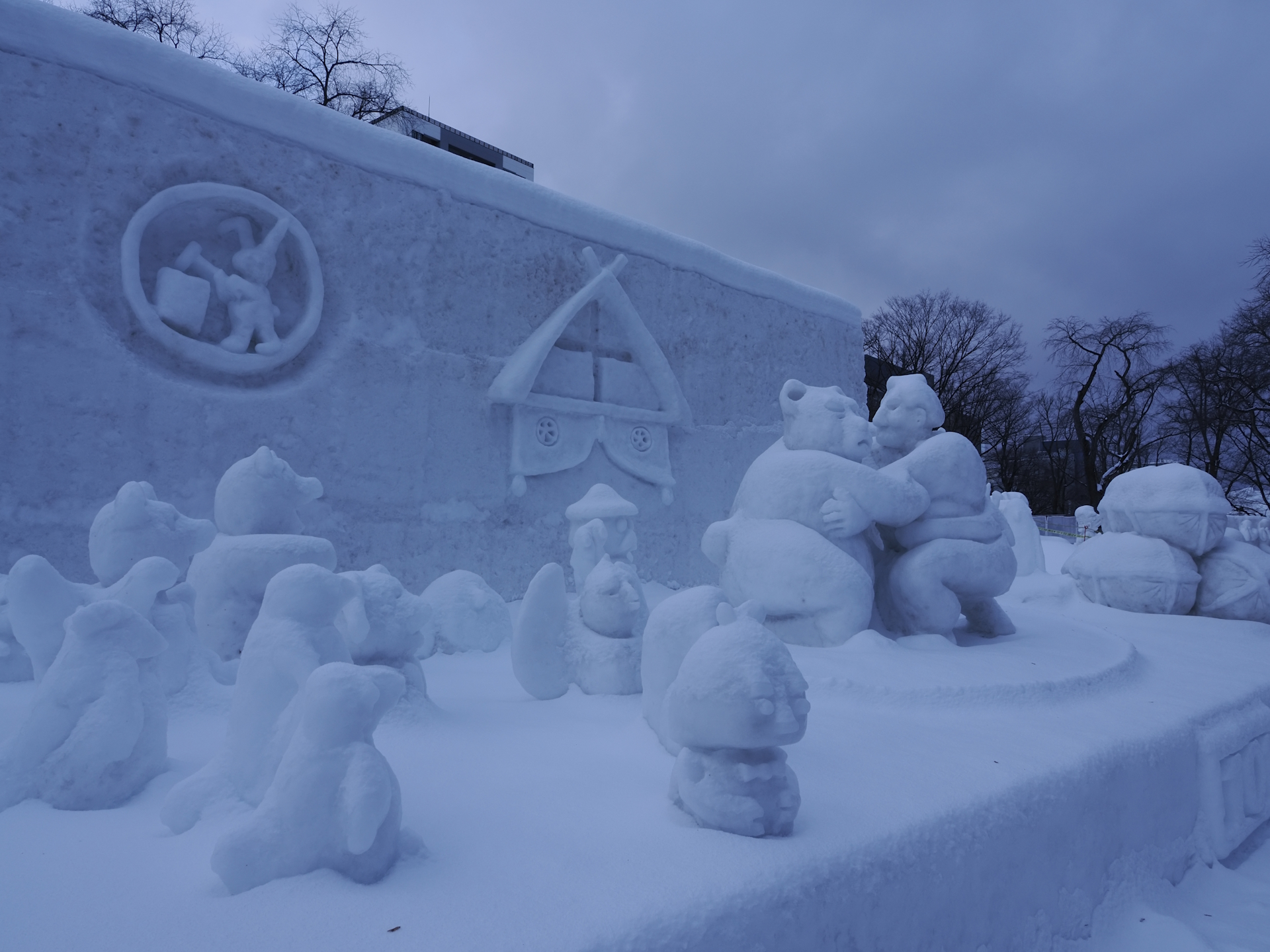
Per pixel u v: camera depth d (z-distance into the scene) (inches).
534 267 327.9
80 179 222.7
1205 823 143.8
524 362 307.1
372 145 281.7
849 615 186.2
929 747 123.3
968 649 195.3
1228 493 998.4
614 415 343.6
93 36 227.0
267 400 247.9
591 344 350.0
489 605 237.6
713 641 91.3
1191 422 1074.7
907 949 86.0
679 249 387.9
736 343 412.8
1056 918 106.3
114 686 98.6
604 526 214.2
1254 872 145.3
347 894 71.0
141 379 224.8
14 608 120.6
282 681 96.0
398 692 84.0
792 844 84.2
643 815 92.4
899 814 94.0
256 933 63.9
